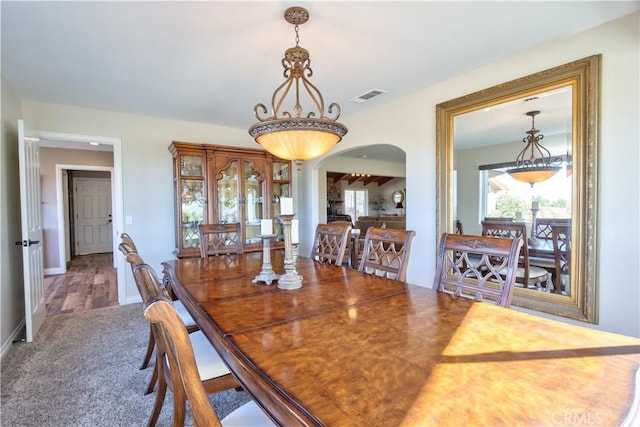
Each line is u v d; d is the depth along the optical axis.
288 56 1.99
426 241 3.19
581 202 2.15
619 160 2.01
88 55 2.37
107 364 2.38
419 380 0.84
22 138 2.70
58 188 5.82
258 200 4.50
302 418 0.71
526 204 2.52
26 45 2.21
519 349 1.01
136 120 3.95
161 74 2.73
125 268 3.93
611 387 0.80
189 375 0.74
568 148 2.24
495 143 2.68
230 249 3.14
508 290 1.53
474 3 1.82
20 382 2.13
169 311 0.73
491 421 0.68
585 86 2.12
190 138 4.29
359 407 0.73
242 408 1.14
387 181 11.59
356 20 1.96
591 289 2.11
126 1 1.74
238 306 1.48
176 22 1.95
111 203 8.26
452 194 2.97
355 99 3.46
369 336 1.13
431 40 2.23
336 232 2.65
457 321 1.27
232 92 3.17
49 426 1.70
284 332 1.17
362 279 1.99
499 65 2.58
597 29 2.08
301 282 1.86
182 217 3.92
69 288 4.70
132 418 1.78
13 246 2.91
